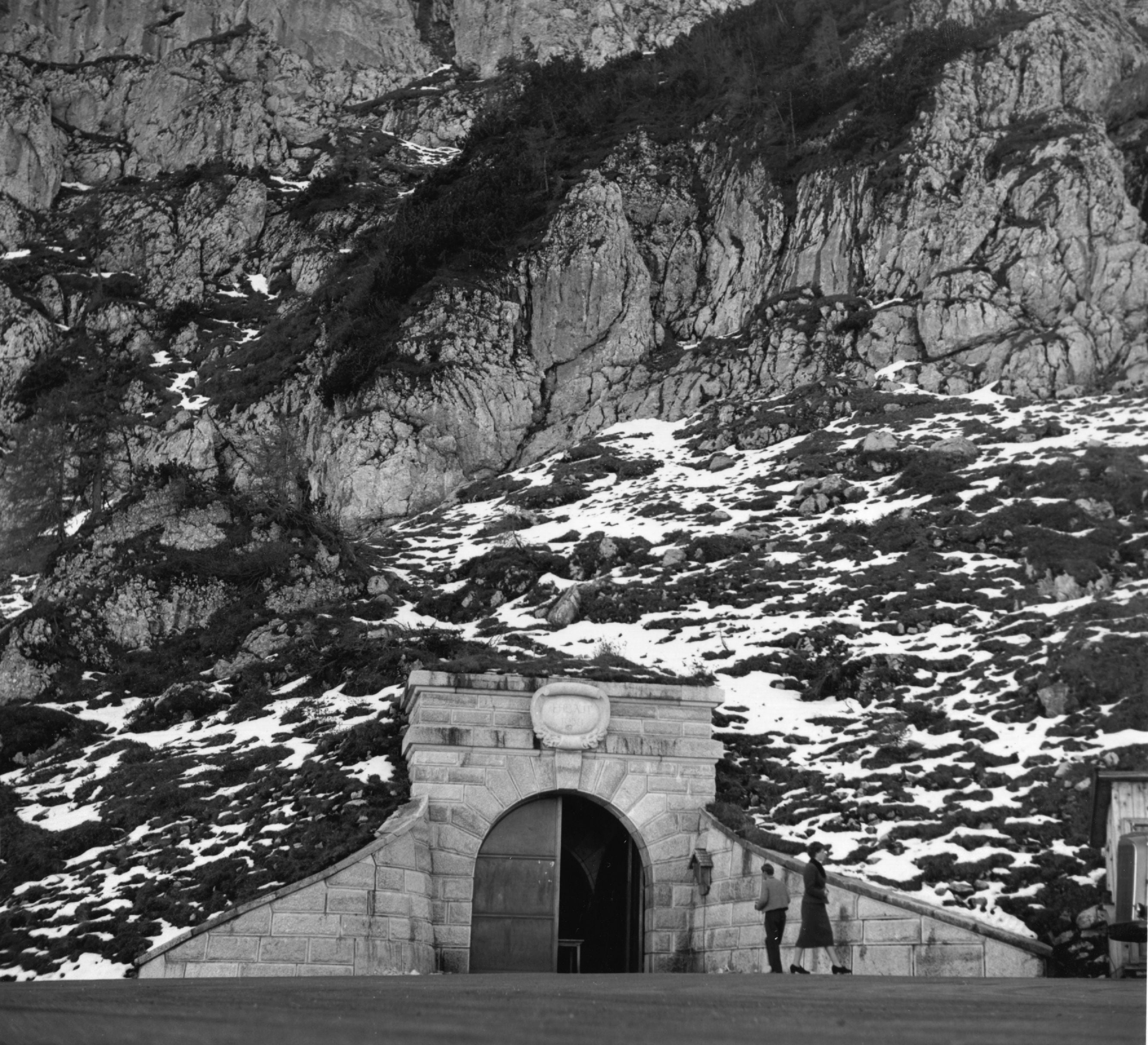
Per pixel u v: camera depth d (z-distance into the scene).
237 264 85.31
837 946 22.56
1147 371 57.06
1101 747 27.86
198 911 25.70
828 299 64.88
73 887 28.05
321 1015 7.57
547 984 13.88
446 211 71.25
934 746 29.94
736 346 64.50
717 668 35.78
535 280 67.94
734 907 25.67
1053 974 21.28
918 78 71.81
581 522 49.88
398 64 115.38
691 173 74.94
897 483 47.47
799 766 30.16
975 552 41.28
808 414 56.56
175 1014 7.72
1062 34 71.12
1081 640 32.56
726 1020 7.18
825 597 39.53
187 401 70.12
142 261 84.94
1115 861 21.23
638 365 66.00
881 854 25.22
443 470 61.09
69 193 93.69
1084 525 40.97
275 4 112.50
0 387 75.06
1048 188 63.88
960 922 21.52
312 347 68.44
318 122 103.56
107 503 64.44
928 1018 7.50
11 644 41.09
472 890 26.86
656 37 117.50
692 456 56.97
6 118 92.81
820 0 88.12
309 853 26.72
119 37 109.31
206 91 98.50
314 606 42.69
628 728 28.25
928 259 64.12
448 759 27.42
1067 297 60.81
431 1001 9.21
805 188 69.25
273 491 55.78
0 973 24.80
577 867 29.27
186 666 40.34
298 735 33.78
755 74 79.81
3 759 36.44
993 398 57.16
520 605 42.66
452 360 63.84
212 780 31.91
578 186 71.62
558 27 117.06
